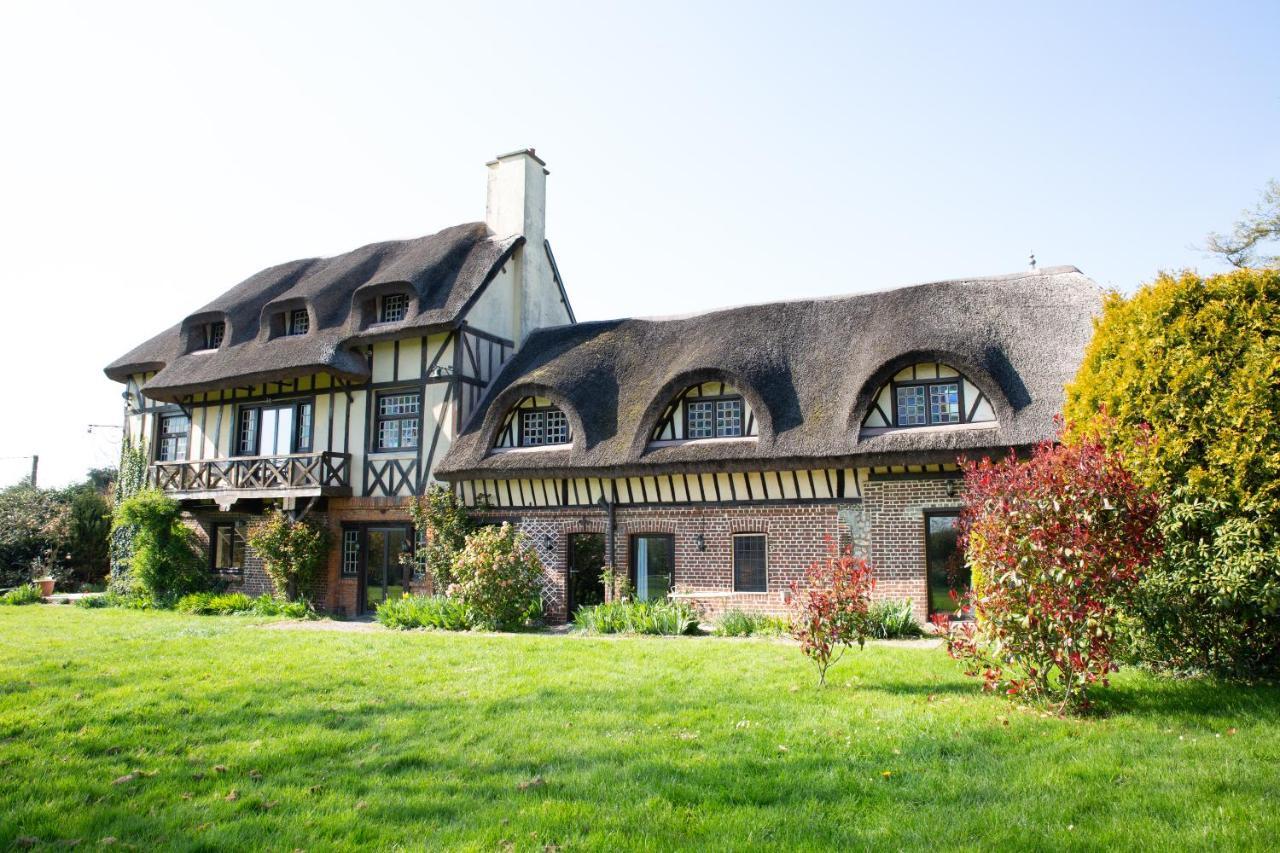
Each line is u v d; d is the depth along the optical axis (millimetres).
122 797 5285
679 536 15008
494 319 18875
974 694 7535
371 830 4656
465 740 6395
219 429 20219
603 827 4590
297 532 17844
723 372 14727
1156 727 6102
